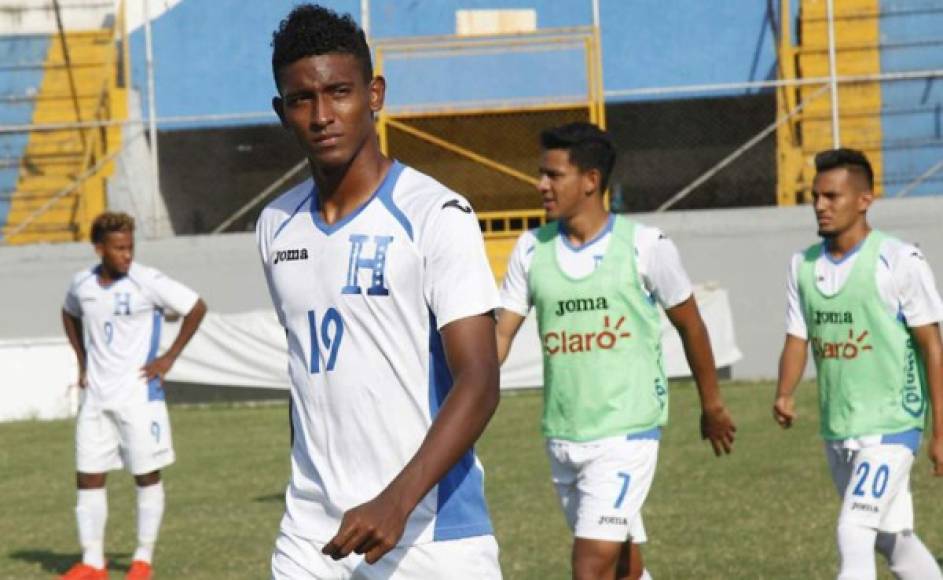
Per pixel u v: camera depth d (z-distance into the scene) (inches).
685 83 2701.8
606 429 761.0
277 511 1387.8
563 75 2544.3
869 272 788.6
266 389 2400.3
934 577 796.6
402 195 456.4
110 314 1128.8
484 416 422.6
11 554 1228.5
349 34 448.5
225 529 1296.8
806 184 2598.4
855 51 2714.1
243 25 2733.8
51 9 2876.5
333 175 457.4
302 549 468.4
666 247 772.0
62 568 1160.8
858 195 801.6
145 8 2561.5
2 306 2518.5
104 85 2726.4
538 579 1023.0
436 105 2554.1
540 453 1715.1
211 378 2352.4
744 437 1754.4
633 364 766.5
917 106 2657.5
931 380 782.5
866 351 791.1
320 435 465.1
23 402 2348.7
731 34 2689.5
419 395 453.4
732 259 2453.2
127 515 1427.2
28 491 1594.5
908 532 791.7
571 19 2679.6
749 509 1296.8
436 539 455.2
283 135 2891.2
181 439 1953.7
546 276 781.9
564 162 781.3
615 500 748.6
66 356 2357.3
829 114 2657.5
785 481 1446.9
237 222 2930.6
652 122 2915.8
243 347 2349.9
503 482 1518.2
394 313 452.1
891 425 786.2
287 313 470.3
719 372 2432.3
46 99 2812.5
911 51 2701.8
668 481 1475.1
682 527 1217.4
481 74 2559.1
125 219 1144.2
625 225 781.9
